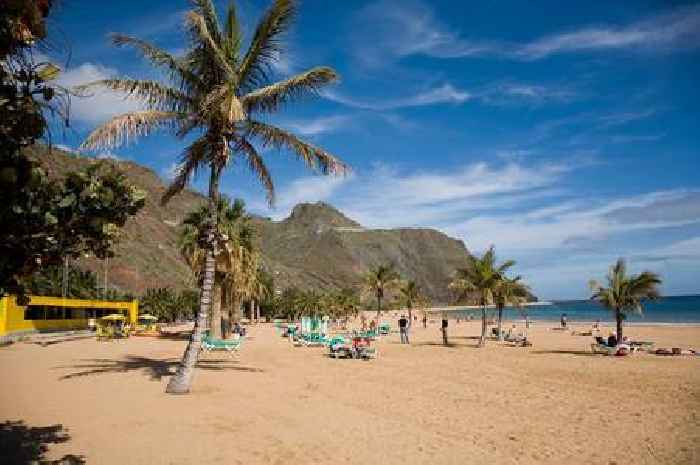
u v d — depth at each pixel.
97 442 8.05
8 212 4.03
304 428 9.22
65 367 17.45
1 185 3.72
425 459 7.62
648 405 12.15
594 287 27.45
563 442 8.80
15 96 3.74
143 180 188.12
